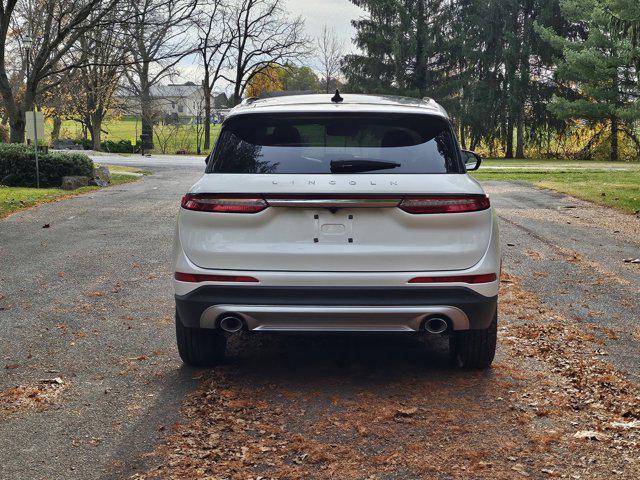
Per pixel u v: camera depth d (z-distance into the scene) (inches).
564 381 192.5
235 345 231.1
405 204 173.3
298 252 173.5
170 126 2615.7
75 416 169.8
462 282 174.9
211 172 184.7
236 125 190.2
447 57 2284.7
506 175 1168.8
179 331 197.6
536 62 2276.1
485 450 148.7
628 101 1162.6
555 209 630.5
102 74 1939.0
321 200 172.1
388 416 167.5
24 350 223.1
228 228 176.4
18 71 1845.5
